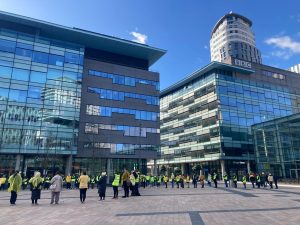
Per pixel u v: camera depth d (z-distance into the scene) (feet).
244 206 44.37
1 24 141.69
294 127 147.84
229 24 459.32
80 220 31.07
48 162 132.77
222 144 190.49
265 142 170.71
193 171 226.58
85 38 160.76
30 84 134.72
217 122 196.44
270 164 164.04
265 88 224.12
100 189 56.95
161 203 49.90
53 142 133.90
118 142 158.92
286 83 239.09
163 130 272.10
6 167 123.85
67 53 148.46
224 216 34.01
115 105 163.53
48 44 144.15
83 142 148.46
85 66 159.74
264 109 217.15
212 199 57.31
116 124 160.97
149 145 168.96
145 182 112.27
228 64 205.05
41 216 34.17
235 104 205.26
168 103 269.64
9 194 78.23
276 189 92.17
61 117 138.82
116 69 169.58
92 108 155.74
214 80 204.95
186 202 51.52
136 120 168.25
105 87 163.02
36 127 131.44
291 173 147.43
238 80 213.05
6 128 124.67
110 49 174.81
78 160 146.92
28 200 58.03
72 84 145.89
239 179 187.62
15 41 136.05
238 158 194.08
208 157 202.18
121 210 40.04
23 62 135.44
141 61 188.03
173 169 250.16
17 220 31.22
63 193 79.36
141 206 45.14
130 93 170.50
